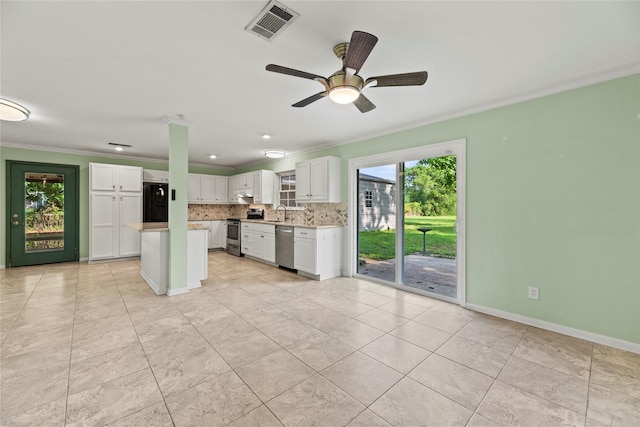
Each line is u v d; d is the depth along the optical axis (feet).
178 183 11.80
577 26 5.65
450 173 11.58
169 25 5.68
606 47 6.38
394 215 13.47
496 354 7.17
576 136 8.07
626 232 7.39
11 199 16.31
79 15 5.36
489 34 5.92
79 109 10.54
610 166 7.57
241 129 13.08
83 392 5.60
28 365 6.51
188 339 7.86
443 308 10.38
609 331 7.63
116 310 9.95
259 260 19.25
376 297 11.60
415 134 12.01
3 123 12.28
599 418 5.02
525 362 6.81
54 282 13.46
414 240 12.67
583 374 6.32
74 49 6.56
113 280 13.87
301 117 11.36
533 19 5.45
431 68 7.35
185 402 5.36
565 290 8.31
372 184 14.43
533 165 8.82
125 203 18.71
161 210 20.39
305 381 6.03
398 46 6.36
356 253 15.11
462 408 5.26
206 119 11.69
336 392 5.69
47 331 8.25
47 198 17.33
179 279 11.89
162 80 8.16
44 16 5.38
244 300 11.15
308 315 9.66
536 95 8.68
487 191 9.82
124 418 4.94
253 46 6.42
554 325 8.49
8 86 8.55
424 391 5.74
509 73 7.61
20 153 16.44
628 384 5.97
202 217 24.36
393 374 6.31
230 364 6.64
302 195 16.34
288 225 16.07
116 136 14.44
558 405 5.35
